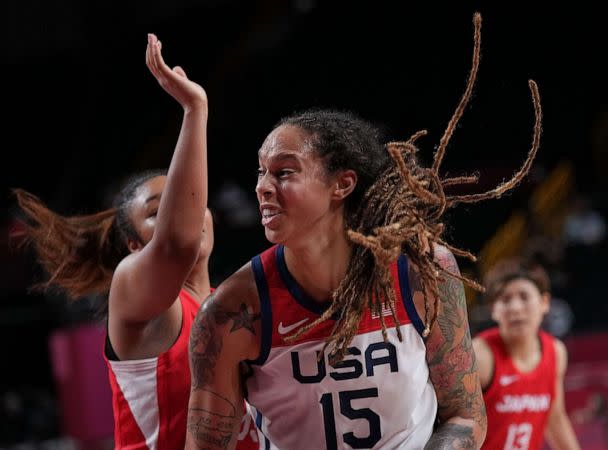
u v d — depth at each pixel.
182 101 3.26
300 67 17.83
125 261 3.47
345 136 2.91
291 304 2.96
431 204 2.84
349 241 2.94
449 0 17.31
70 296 4.28
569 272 14.13
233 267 14.73
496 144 16.39
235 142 17.50
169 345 3.59
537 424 5.81
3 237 13.04
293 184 2.83
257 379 3.07
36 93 16.47
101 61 16.19
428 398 3.12
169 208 3.24
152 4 16.42
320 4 17.59
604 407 8.91
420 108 17.05
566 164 15.65
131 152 16.62
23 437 10.42
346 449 3.03
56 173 16.69
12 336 12.30
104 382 9.70
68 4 15.69
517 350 5.71
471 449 3.11
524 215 14.88
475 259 2.91
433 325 3.01
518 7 17.22
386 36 17.59
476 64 2.67
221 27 17.05
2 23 15.48
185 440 3.47
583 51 17.56
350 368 2.95
